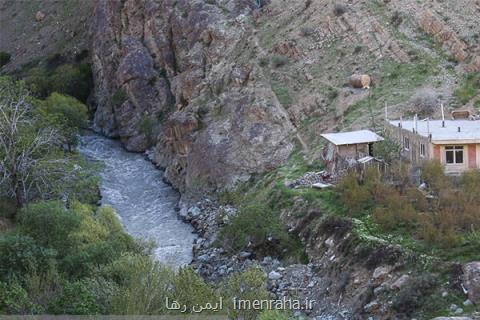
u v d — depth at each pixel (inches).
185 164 3253.0
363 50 3243.1
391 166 2399.1
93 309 1546.5
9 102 3014.3
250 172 2950.3
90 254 1967.3
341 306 1926.7
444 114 2763.3
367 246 2021.4
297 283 2094.0
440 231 1940.2
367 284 1921.8
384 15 3358.8
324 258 2138.3
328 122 2962.6
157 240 2645.2
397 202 2132.1
